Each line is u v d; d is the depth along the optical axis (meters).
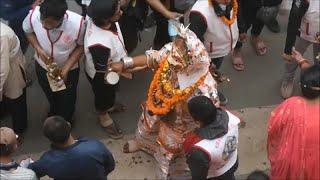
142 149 5.27
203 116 3.82
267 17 6.14
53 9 4.34
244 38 5.94
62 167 3.72
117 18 4.61
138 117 5.67
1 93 4.80
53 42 4.65
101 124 5.49
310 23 5.14
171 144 4.73
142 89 5.96
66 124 3.71
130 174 5.11
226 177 4.15
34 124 5.57
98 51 4.60
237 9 5.06
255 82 6.06
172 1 5.48
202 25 4.75
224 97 5.77
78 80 5.53
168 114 4.67
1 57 4.48
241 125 5.54
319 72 3.81
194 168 3.86
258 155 5.25
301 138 3.80
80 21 4.66
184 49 4.33
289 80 5.80
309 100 3.85
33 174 3.71
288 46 5.40
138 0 5.38
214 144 3.83
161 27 5.94
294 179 3.91
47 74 4.84
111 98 5.21
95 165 3.77
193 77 4.43
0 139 3.64
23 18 5.38
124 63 4.59
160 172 4.96
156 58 4.61
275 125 3.94
